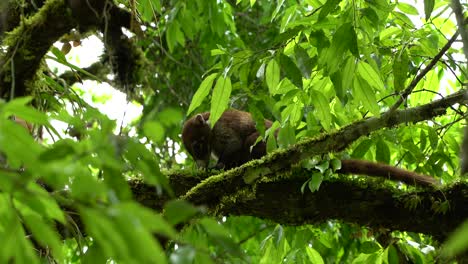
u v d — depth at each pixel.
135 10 6.90
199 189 6.86
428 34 7.22
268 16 10.55
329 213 7.01
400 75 6.77
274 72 6.61
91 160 3.12
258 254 10.02
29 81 7.14
